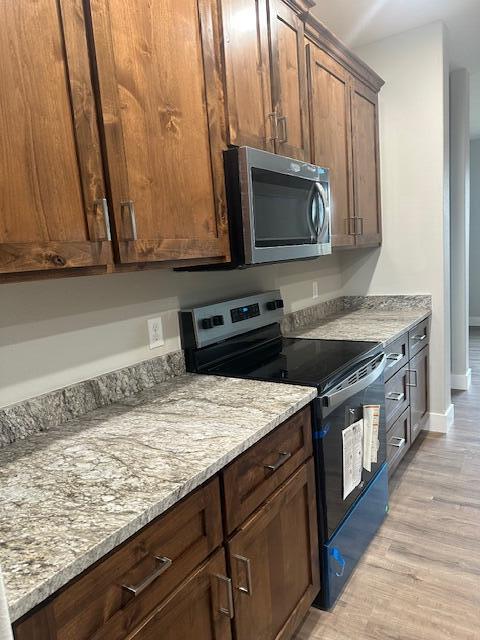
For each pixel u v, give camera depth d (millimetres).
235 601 1196
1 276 959
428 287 3166
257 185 1653
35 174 983
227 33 1564
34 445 1241
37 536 819
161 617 957
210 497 1100
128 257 1207
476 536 2105
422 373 3084
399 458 2639
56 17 1018
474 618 1662
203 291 2045
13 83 937
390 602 1757
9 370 1291
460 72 3664
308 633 1642
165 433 1271
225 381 1749
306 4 2021
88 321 1523
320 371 1757
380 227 3201
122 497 941
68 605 764
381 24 2855
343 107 2541
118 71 1167
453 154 3764
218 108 1551
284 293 2699
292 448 1476
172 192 1358
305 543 1578
